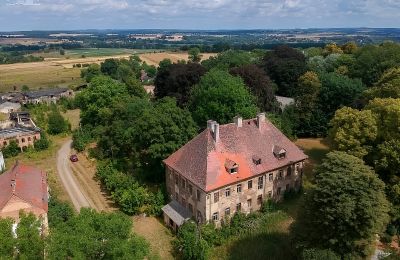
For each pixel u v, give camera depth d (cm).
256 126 5700
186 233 4644
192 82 8975
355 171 3934
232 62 11762
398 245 4725
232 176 5006
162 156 5988
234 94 6925
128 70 19300
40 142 9025
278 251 4631
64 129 10494
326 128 8981
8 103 13738
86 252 2878
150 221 5522
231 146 5275
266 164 5394
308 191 4241
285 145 5788
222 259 4575
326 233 3959
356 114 5494
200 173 4928
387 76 7075
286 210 5506
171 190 5666
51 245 2823
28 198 4597
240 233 5003
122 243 3031
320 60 12419
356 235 3888
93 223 3216
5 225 2841
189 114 6481
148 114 6388
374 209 3778
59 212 5225
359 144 5247
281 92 11156
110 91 9788
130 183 6019
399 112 5106
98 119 9756
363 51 11519
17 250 2714
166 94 9550
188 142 5547
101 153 7900
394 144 4941
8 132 9038
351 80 9206
